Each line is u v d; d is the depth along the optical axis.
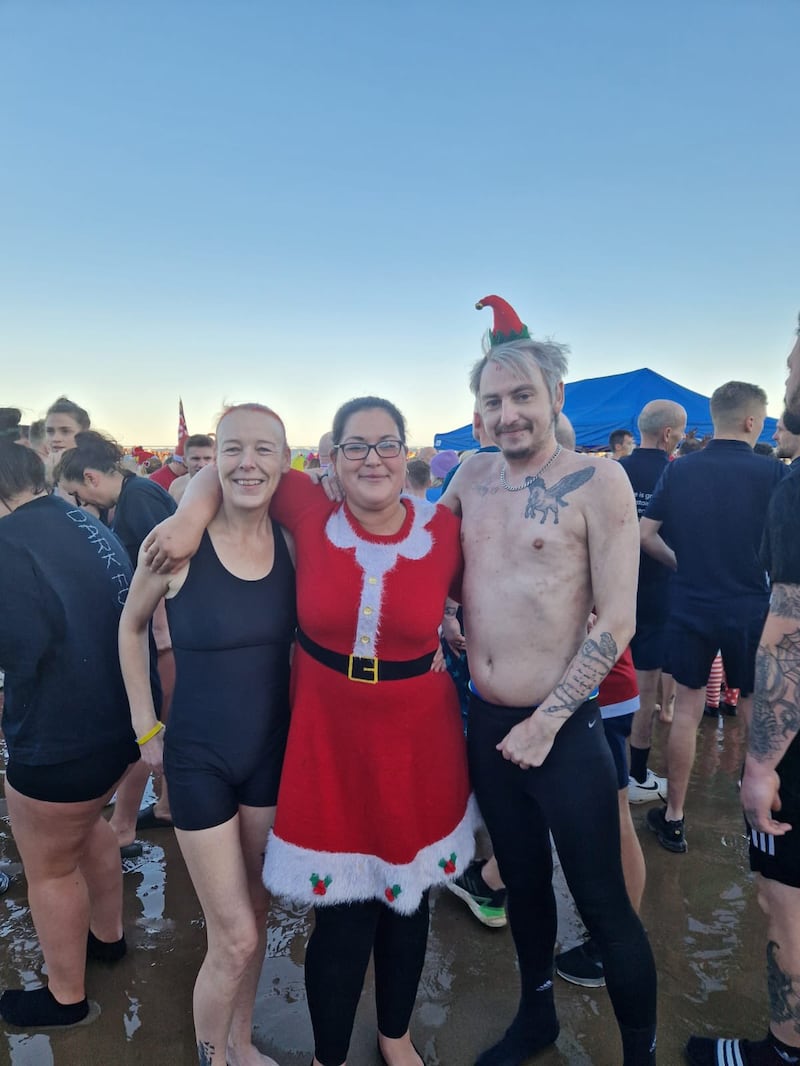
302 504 1.95
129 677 1.93
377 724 1.76
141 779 3.21
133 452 13.25
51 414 4.19
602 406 9.85
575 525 1.83
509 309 2.10
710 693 5.02
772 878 1.82
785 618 1.69
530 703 1.87
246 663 1.82
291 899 1.74
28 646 1.90
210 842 1.75
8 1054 2.12
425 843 1.80
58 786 1.99
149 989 2.39
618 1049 2.14
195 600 1.80
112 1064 2.09
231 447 1.75
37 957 2.56
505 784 1.95
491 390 1.91
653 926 2.71
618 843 1.86
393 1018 1.98
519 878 2.02
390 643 1.77
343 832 1.78
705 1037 2.12
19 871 3.14
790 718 1.69
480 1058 2.07
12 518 1.99
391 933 1.92
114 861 2.45
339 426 1.81
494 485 2.04
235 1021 2.05
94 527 2.21
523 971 2.11
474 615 1.96
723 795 3.79
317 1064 1.94
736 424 3.13
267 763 1.85
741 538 3.02
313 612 1.77
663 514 3.30
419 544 1.86
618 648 1.73
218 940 1.78
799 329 1.77
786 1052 1.89
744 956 2.54
